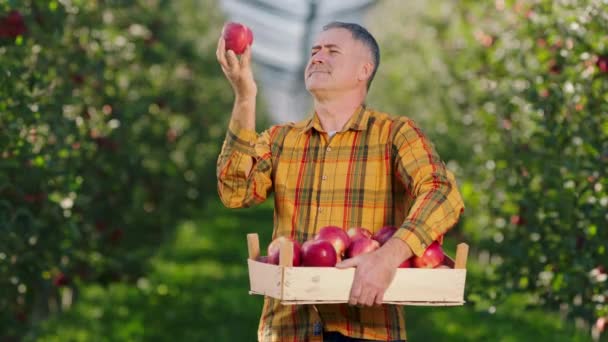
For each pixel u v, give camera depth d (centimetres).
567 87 777
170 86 1658
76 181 791
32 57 781
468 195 1030
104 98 1044
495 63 1027
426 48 1537
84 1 886
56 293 1114
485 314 834
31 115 721
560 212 800
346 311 398
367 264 365
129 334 1076
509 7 923
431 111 1540
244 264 1775
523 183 865
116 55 1088
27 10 760
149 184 1421
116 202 1098
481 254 1575
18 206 752
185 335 1084
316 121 418
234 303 1309
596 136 766
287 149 419
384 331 398
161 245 1648
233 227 2536
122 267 1088
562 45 812
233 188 411
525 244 829
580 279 777
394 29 1909
